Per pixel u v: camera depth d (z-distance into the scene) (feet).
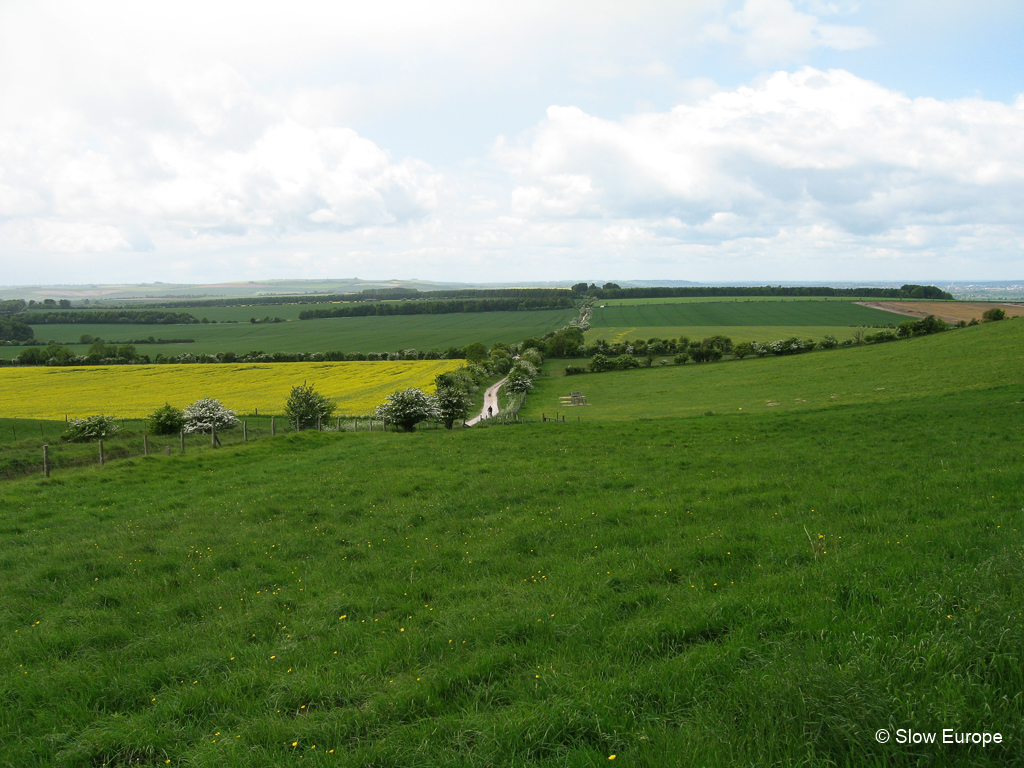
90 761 20.83
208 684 25.72
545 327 601.62
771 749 16.96
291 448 107.96
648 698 20.77
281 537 49.93
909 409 123.13
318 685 24.23
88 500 67.10
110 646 30.66
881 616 23.80
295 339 561.43
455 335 567.18
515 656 25.14
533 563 39.04
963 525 38.04
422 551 44.14
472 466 81.87
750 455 78.79
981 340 264.31
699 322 573.74
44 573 41.83
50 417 226.99
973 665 19.60
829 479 58.85
